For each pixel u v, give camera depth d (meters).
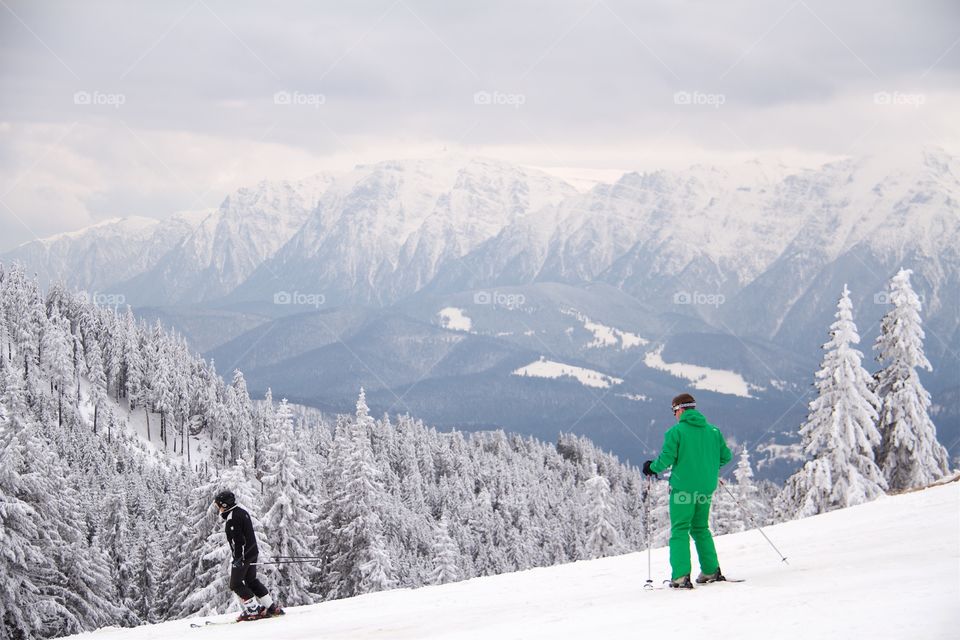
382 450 151.75
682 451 10.37
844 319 37.78
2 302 164.50
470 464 166.62
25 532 35.16
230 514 13.23
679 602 9.32
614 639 7.79
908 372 37.75
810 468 37.19
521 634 8.85
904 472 37.78
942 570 9.07
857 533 14.71
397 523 90.44
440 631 9.88
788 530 17.14
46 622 36.47
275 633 11.34
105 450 144.50
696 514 10.41
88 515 65.56
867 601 7.84
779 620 7.55
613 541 59.00
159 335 191.38
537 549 128.12
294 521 44.09
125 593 61.22
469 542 119.31
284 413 45.28
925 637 6.30
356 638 10.00
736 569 12.01
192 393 182.12
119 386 180.75
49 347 162.62
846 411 37.28
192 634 12.08
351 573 48.81
